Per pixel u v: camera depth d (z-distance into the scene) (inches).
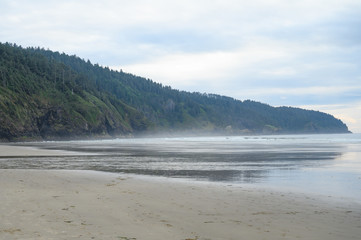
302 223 434.0
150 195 632.4
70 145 3526.1
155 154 1988.2
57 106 6737.2
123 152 2182.6
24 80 6870.1
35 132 5949.8
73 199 580.7
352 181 851.4
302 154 1950.1
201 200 586.2
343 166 1244.5
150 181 832.9
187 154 1983.3
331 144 3602.4
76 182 797.2
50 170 1047.0
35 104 6353.3
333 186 764.6
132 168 1182.9
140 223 425.7
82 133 7047.2
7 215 446.9
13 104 5585.6
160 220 443.2
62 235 363.6
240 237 372.2
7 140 5132.9
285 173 1031.6
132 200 580.1
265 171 1089.4
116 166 1256.2
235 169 1151.0
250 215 477.1
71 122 6865.2
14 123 5378.9
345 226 420.2
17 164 1317.7
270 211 502.9
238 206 537.6
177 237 367.9
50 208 501.4
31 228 387.5
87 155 1875.0
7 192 630.5
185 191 682.2
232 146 3208.7
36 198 580.4
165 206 533.0
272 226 418.9
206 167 1224.2
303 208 525.3
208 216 469.1
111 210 497.7
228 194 649.6
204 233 385.7
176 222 434.0
